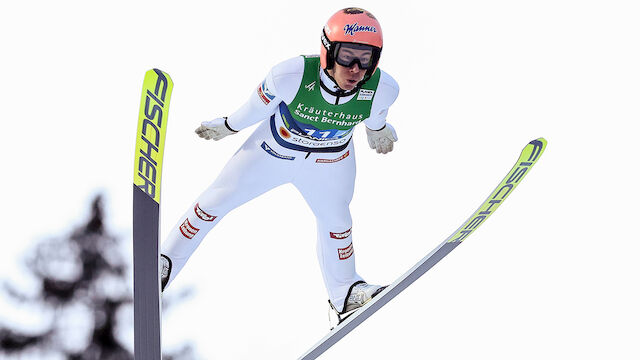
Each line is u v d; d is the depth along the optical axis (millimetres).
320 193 19922
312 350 20203
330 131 18766
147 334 16500
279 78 17875
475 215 18438
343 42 16938
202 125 19609
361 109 18500
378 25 17375
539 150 18047
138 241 16125
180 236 20141
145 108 15898
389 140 20516
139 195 16047
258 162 19453
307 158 19344
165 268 19984
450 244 18984
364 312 19828
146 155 16000
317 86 17906
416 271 19047
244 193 19750
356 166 20375
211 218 19938
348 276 20703
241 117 19172
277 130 19109
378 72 18547
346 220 20281
